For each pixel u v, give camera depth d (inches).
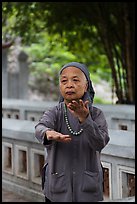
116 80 406.6
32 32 422.6
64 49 618.2
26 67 593.0
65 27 428.1
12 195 199.2
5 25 414.9
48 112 111.3
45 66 709.9
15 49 653.3
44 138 103.3
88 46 486.3
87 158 108.6
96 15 392.2
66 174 108.3
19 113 331.3
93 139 102.2
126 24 372.5
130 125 247.8
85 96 106.8
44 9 388.2
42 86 725.3
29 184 191.0
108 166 152.7
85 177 107.9
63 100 112.3
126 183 147.6
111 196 152.5
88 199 108.3
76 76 104.5
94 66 573.6
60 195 109.0
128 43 376.8
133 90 379.2
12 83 585.3
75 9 395.9
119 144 146.3
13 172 203.2
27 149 192.1
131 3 368.8
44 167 114.8
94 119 108.2
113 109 266.1
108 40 397.7
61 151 109.0
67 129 108.9
